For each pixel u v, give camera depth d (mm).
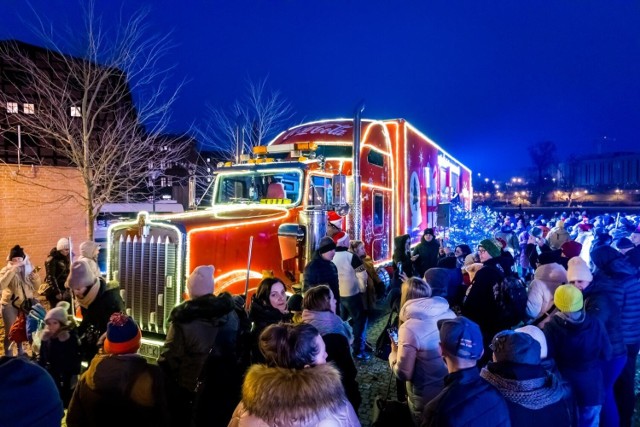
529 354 2535
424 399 3287
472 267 5770
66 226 11070
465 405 2307
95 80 11281
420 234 10445
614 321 3809
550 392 2480
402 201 9305
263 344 2340
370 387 5312
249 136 18109
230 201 7160
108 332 2764
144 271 5070
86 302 4266
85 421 2744
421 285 3613
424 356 3299
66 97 11680
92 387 2697
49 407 1603
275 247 5988
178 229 4867
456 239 13445
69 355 4066
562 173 109562
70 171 11117
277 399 1903
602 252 4180
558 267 4629
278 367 2086
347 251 6164
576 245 6574
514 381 2479
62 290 6555
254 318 3713
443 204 11977
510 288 4602
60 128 10836
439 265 6004
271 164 6555
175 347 3361
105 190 11195
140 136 12672
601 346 3342
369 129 8469
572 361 3303
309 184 6359
